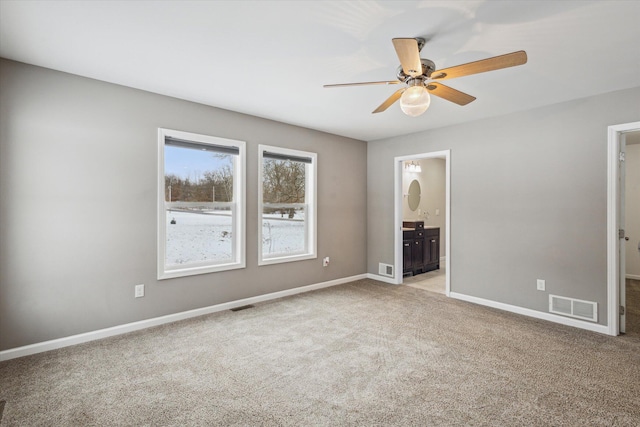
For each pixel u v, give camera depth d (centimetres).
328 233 486
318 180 470
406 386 215
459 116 387
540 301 348
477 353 263
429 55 240
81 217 280
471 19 194
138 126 309
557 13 186
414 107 208
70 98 274
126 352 263
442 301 408
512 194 371
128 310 305
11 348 252
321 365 243
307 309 374
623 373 231
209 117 356
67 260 274
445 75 210
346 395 205
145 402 197
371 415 185
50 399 199
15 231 252
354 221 524
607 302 305
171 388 212
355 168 525
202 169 361
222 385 216
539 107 350
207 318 343
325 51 235
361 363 246
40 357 253
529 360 251
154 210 319
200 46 229
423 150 462
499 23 197
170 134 328
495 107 352
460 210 418
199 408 192
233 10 186
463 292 415
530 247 356
